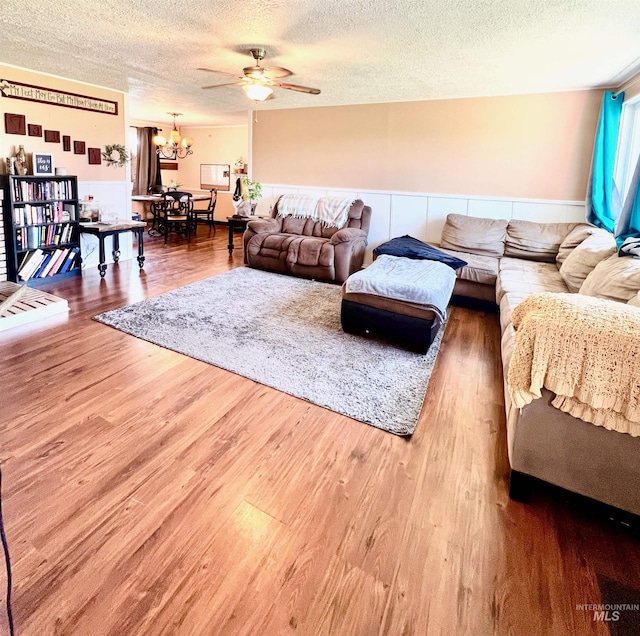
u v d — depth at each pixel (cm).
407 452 199
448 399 248
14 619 117
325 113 571
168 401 233
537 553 147
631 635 120
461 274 416
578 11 244
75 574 132
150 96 564
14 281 414
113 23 290
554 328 147
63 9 268
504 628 122
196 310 377
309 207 559
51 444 192
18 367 263
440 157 511
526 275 369
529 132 464
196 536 148
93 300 393
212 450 194
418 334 304
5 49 357
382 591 131
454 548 148
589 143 442
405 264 364
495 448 204
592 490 155
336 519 158
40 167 436
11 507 156
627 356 138
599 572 140
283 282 484
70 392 237
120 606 123
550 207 470
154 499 164
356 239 500
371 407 236
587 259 308
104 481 171
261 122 629
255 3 250
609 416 145
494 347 327
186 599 126
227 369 272
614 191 411
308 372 273
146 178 927
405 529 155
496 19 260
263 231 534
